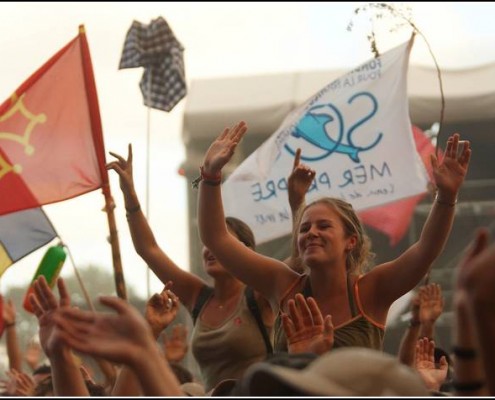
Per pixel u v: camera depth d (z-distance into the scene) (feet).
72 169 28.60
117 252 28.12
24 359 39.01
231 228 25.52
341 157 33.60
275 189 33.68
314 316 16.84
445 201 20.67
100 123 28.84
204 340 24.41
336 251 20.58
